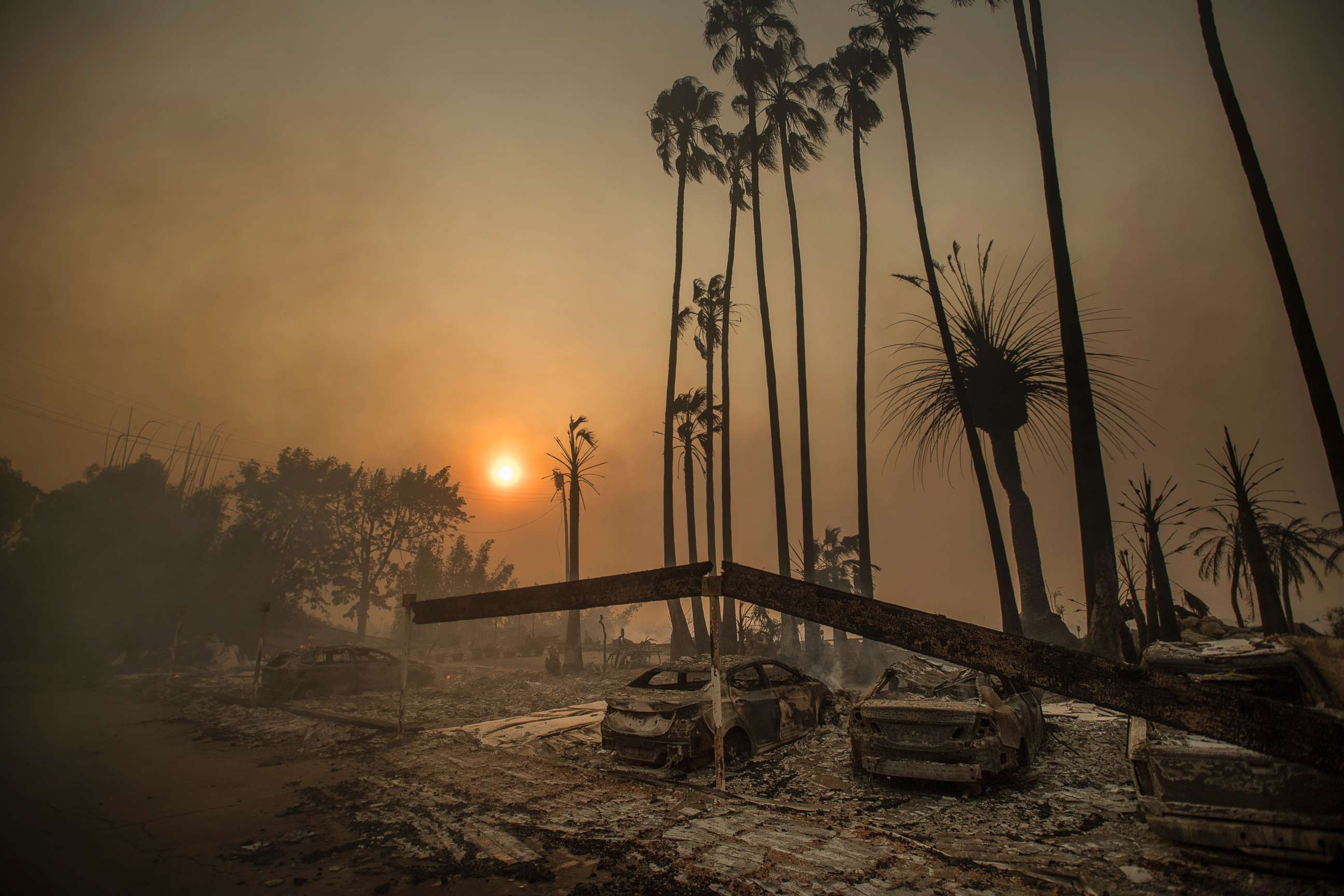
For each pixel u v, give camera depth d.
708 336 43.53
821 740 9.98
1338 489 13.20
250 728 13.23
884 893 4.67
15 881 5.38
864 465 28.92
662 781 8.03
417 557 66.88
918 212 27.70
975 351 25.91
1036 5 21.75
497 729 12.38
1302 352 13.93
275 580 38.66
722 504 35.03
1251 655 5.76
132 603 30.97
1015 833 5.84
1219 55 16.44
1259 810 4.59
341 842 6.33
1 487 30.11
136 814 7.39
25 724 14.33
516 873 5.32
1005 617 21.48
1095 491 18.06
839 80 34.81
